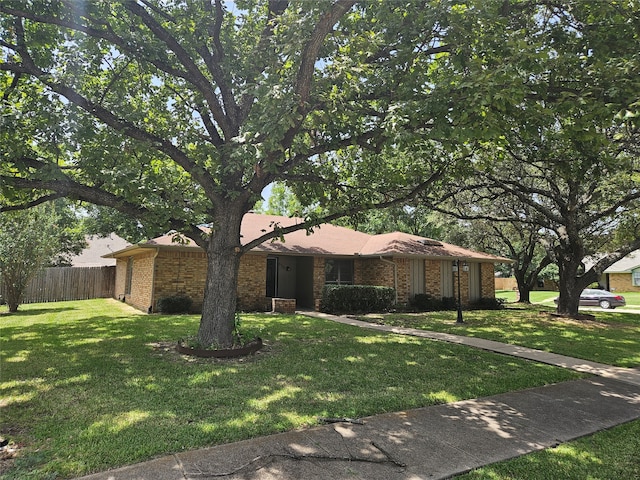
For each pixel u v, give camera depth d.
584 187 14.30
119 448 3.61
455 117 5.45
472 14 5.47
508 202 16.16
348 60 5.89
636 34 5.84
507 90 4.97
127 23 7.85
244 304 15.52
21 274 15.08
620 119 5.02
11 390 5.25
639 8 5.79
